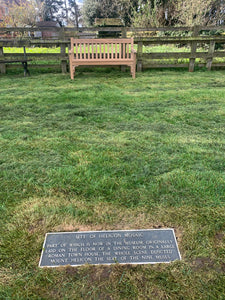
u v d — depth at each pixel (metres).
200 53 7.45
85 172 2.46
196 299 1.39
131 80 6.43
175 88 5.61
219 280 1.49
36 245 1.72
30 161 2.67
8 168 2.55
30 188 2.27
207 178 2.37
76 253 1.67
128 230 1.84
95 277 1.51
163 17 14.75
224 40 7.32
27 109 4.26
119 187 2.27
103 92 5.24
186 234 1.81
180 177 2.38
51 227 1.87
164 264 1.59
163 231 1.83
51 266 1.58
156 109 4.24
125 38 7.03
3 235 1.80
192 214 1.97
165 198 2.13
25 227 1.87
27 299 1.40
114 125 3.61
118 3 21.59
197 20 12.40
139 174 2.45
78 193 2.21
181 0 13.34
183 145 3.01
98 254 1.66
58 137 3.24
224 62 7.79
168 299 1.39
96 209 2.03
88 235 1.80
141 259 1.63
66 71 7.50
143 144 3.03
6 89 5.54
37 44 7.19
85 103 4.55
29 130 3.44
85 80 6.43
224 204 2.07
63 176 2.41
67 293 1.43
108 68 7.88
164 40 7.28
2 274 1.53
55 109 4.25
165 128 3.49
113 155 2.78
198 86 5.78
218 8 13.52
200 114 3.99
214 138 3.20
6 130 3.43
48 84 6.00
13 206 2.07
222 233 1.82
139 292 1.42
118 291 1.43
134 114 4.04
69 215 1.98
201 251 1.68
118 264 1.59
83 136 3.26
